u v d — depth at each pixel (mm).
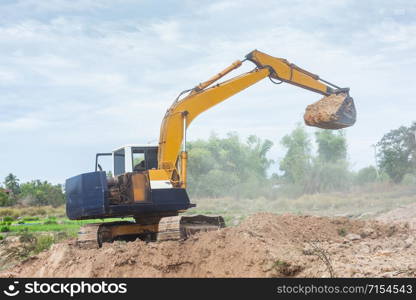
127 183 13898
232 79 15938
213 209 43688
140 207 13844
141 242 12602
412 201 33531
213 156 74938
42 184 82875
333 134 62344
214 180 63406
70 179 14672
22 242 20984
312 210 35844
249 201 48688
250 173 75875
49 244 20125
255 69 16422
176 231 13445
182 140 14898
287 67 16891
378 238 15289
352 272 9414
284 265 10227
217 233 12008
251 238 11406
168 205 14133
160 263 11578
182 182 14539
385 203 34219
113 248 12336
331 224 16094
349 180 55406
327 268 9734
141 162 14773
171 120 14945
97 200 13656
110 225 14406
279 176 66688
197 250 11766
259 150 82562
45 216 51375
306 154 63094
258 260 10594
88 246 14133
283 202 41344
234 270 10812
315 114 16547
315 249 10664
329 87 17766
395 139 52688
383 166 53219
